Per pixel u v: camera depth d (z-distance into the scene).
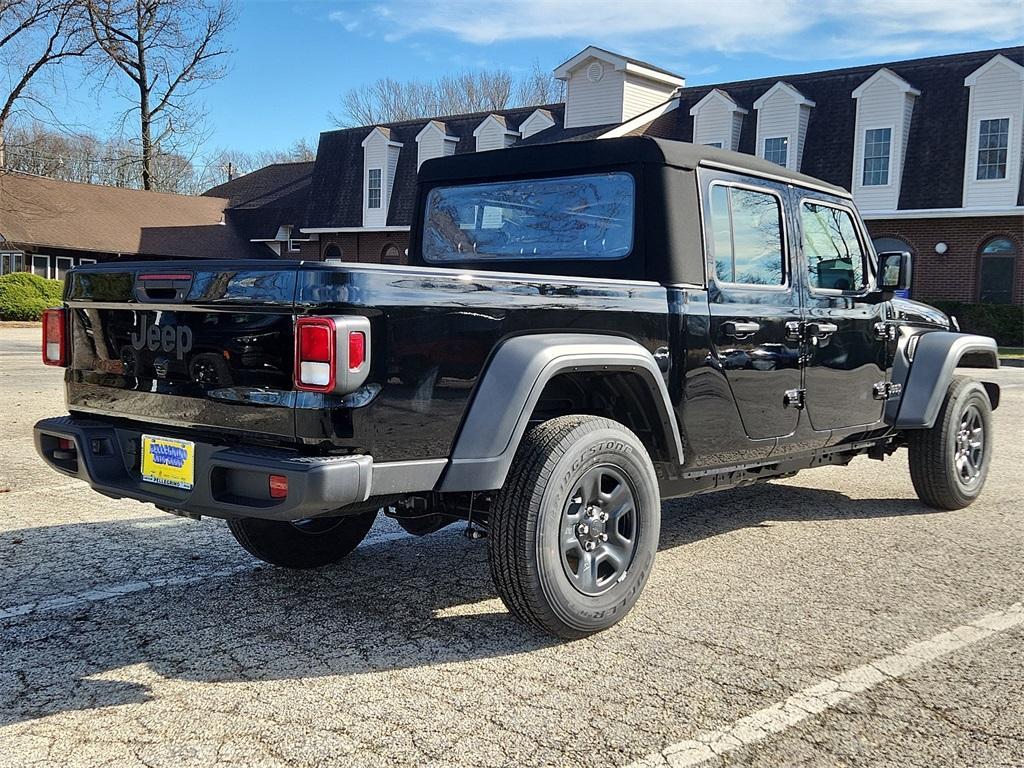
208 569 4.66
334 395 3.03
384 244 36.34
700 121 28.59
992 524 5.78
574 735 2.91
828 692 3.23
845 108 26.69
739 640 3.73
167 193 40.72
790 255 4.78
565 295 3.66
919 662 3.51
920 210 24.55
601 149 4.34
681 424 4.11
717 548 5.17
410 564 4.80
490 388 3.41
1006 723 3.01
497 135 33.59
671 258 4.11
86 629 3.81
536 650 3.62
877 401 5.48
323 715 3.04
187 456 3.38
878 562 4.88
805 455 5.12
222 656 3.54
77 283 3.83
